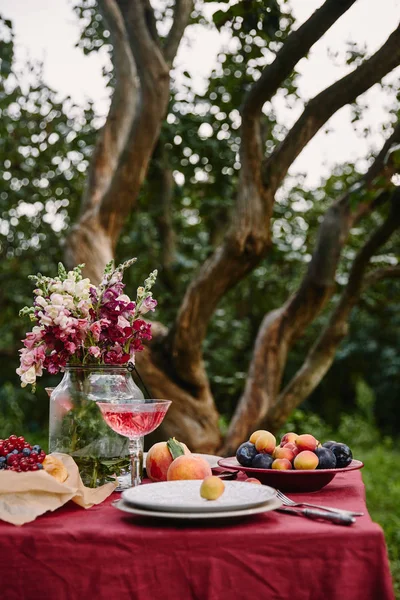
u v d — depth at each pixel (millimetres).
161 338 4188
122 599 1459
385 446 10539
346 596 1428
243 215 3748
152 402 2010
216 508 1493
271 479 1933
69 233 4289
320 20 3238
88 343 2047
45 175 6660
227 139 5500
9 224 6754
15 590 1479
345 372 11961
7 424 8945
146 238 6527
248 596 1450
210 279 3869
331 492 1957
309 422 9883
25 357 2018
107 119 4609
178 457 1973
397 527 5535
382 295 5730
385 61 3445
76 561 1477
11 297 7227
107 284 2090
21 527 1530
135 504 1545
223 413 8188
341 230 4215
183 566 1463
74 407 1968
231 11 3363
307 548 1456
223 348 6883
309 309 4301
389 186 4148
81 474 1952
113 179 4238
